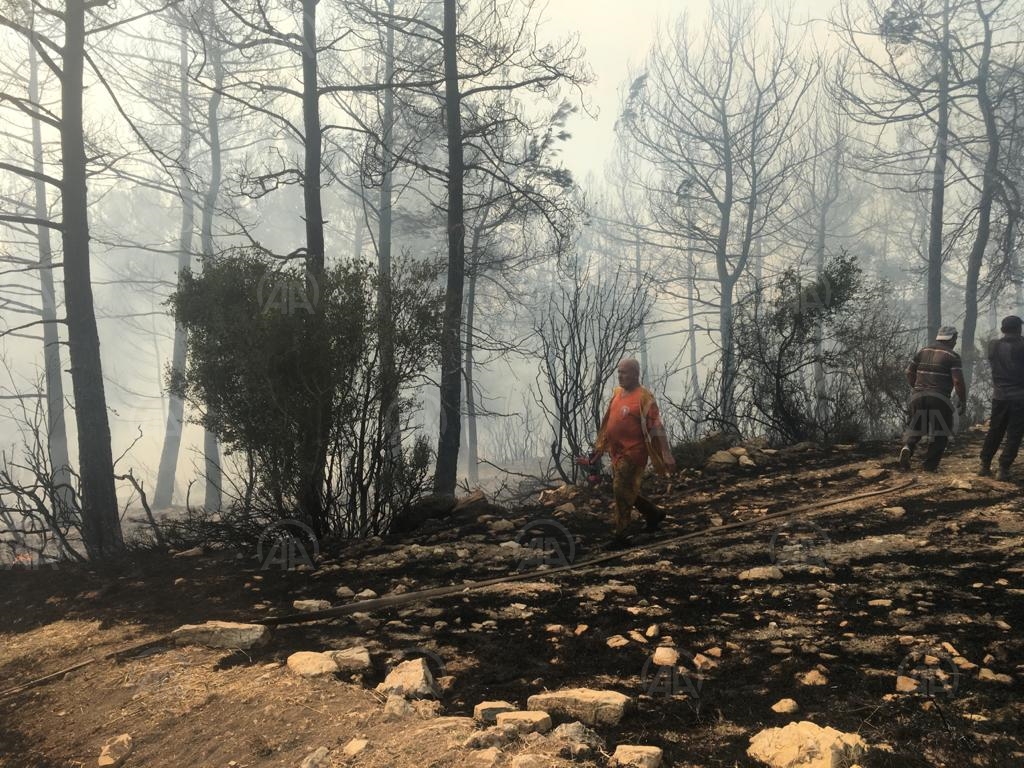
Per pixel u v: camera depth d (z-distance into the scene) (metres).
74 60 9.10
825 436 11.16
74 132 9.05
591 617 4.62
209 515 7.99
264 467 7.09
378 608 5.04
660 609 4.66
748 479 8.78
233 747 3.21
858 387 11.96
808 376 11.99
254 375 6.87
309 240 11.57
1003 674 3.43
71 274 8.88
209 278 7.38
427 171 13.30
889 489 7.61
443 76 13.41
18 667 4.57
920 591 4.72
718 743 2.95
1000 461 7.65
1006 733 2.87
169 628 4.91
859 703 3.21
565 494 8.96
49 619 5.44
